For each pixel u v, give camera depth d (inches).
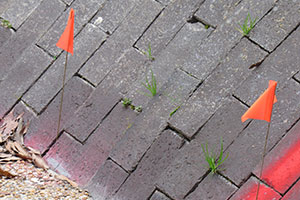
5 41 120.6
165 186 100.2
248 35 106.2
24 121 112.0
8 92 115.3
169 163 101.4
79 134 108.2
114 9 117.0
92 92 110.9
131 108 107.7
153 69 109.7
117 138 106.0
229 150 99.7
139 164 102.7
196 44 109.2
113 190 102.3
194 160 100.6
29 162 106.6
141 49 112.1
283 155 97.0
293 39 103.9
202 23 110.8
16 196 97.5
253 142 99.1
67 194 100.7
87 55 114.2
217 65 106.1
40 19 120.7
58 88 112.9
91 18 117.6
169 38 111.3
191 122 103.0
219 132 101.3
